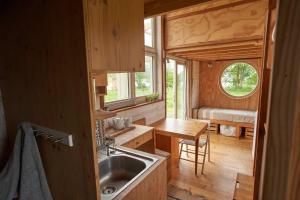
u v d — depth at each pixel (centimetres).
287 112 45
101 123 161
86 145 80
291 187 47
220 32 269
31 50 95
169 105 441
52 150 101
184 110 510
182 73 491
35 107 102
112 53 83
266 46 101
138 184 114
